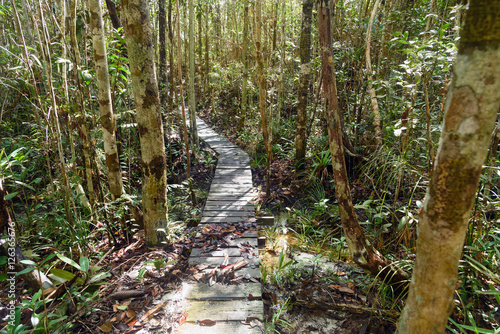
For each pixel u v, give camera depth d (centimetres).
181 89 432
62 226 277
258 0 410
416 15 438
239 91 1109
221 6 1309
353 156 488
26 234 290
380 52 451
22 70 328
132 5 251
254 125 843
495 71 89
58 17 412
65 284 232
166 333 208
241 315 225
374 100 421
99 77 283
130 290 246
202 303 238
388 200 407
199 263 288
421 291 121
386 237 329
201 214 423
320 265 311
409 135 285
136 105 279
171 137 721
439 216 109
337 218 413
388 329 229
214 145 782
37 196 350
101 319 219
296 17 920
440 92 244
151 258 294
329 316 246
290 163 606
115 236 342
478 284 218
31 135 429
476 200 233
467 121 96
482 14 88
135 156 547
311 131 666
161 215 310
